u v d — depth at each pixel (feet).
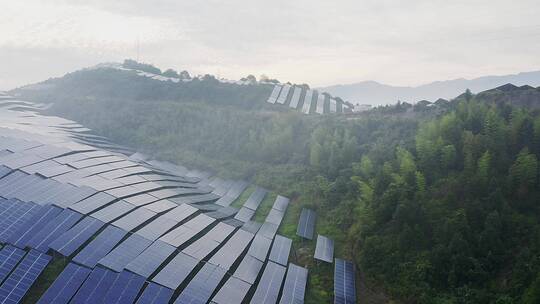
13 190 202.80
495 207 182.29
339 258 203.51
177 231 196.54
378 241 193.77
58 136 316.81
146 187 240.94
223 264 180.65
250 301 163.43
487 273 164.14
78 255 167.22
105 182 231.09
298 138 353.51
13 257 163.84
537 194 185.88
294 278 183.52
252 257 193.98
